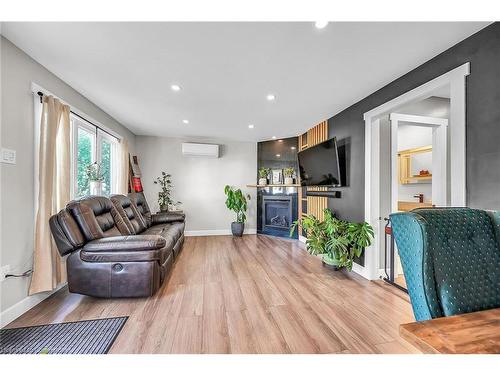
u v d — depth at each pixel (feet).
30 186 6.88
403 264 3.51
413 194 13.58
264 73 7.57
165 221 13.97
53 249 7.33
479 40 5.43
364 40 5.82
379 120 9.33
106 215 8.96
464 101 5.66
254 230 18.65
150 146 16.96
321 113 11.63
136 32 5.62
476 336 2.20
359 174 9.94
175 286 8.32
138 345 5.13
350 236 9.43
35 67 6.97
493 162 5.13
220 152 18.25
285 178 17.04
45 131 7.14
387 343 5.27
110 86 8.69
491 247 3.50
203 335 5.51
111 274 7.02
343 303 7.17
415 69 7.19
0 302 5.85
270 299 7.39
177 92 9.18
